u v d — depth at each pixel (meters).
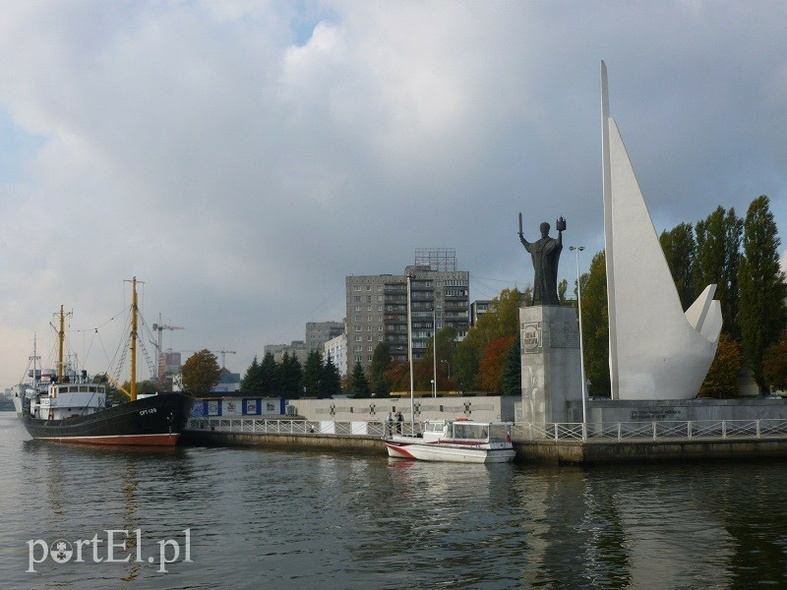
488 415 65.81
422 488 36.28
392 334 183.25
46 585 20.72
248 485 39.03
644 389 53.03
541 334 49.34
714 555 22.22
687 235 80.75
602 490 34.34
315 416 87.50
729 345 70.88
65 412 82.06
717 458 44.81
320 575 20.98
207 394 103.69
